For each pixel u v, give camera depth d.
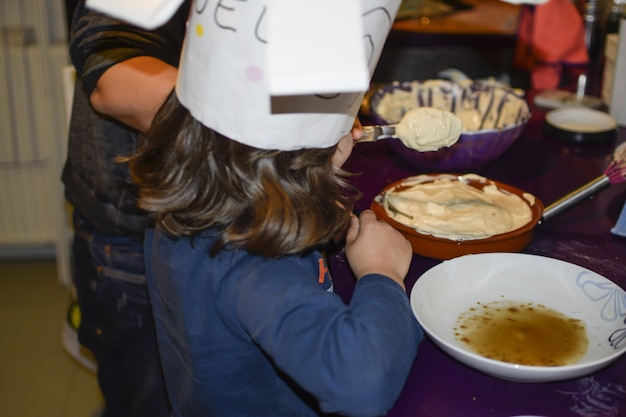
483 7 2.34
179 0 0.56
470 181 1.16
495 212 1.04
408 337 0.77
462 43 2.07
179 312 0.84
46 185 2.46
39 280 2.52
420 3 2.36
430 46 2.08
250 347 0.85
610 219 1.13
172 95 0.81
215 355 0.84
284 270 0.77
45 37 2.18
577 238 1.08
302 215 0.76
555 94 1.67
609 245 1.06
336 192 0.81
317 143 0.76
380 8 0.71
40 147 2.40
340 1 0.61
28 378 2.05
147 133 0.83
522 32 1.94
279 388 0.89
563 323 0.85
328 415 0.88
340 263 1.03
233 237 0.77
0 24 2.28
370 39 0.72
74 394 1.99
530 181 1.26
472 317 0.87
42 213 2.51
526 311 0.87
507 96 1.41
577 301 0.88
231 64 0.70
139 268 1.29
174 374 0.96
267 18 0.67
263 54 0.68
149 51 1.08
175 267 0.83
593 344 0.82
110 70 1.04
